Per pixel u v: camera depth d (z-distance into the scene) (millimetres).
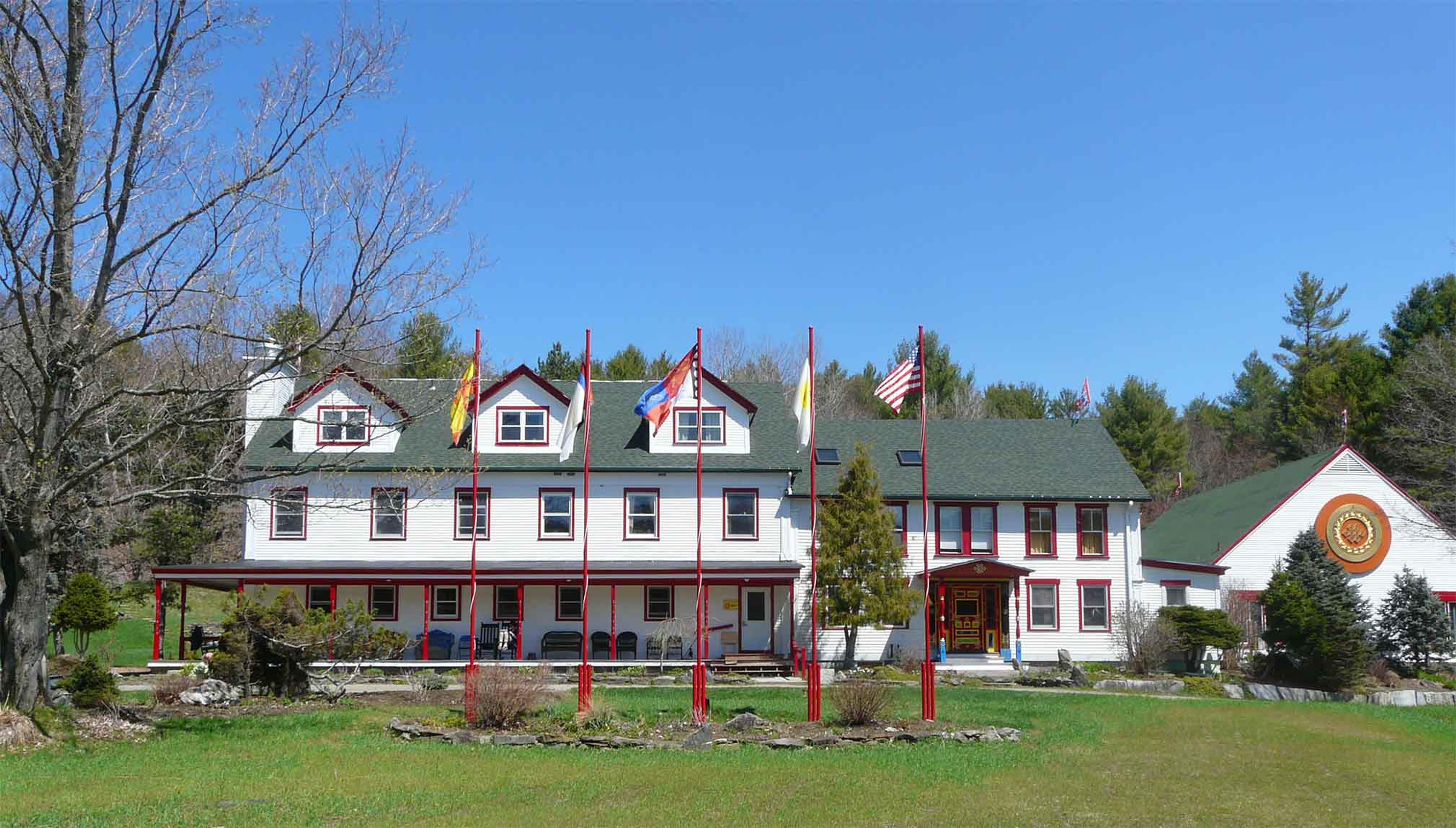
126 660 35781
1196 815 15680
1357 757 21406
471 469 33625
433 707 24453
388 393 34062
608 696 26516
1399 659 38469
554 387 38219
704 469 38031
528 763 18469
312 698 25719
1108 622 39188
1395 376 56469
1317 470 41156
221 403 21188
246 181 19375
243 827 13844
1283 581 35906
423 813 14781
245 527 36625
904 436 42656
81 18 19109
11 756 18281
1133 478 40406
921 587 38688
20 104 18266
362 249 19828
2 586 20594
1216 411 82812
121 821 14031
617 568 34875
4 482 19141
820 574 35469
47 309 20938
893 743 20656
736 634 37438
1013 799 16203
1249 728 24734
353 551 36781
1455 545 41000
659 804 15445
